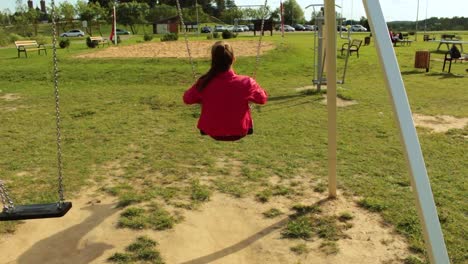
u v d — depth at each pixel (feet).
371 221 12.79
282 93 35.40
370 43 99.25
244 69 49.57
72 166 17.93
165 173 16.97
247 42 76.33
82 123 25.66
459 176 16.42
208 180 16.20
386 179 16.12
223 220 13.00
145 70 47.14
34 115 28.07
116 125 25.07
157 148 20.40
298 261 10.83
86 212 13.57
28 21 185.68
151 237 11.98
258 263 10.79
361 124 24.84
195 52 61.93
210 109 10.95
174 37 102.68
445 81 42.04
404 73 48.60
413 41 119.14
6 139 22.24
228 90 10.80
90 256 11.04
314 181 16.01
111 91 37.45
